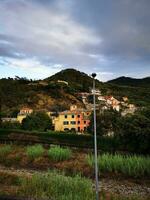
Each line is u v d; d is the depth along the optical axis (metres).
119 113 56.94
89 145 44.44
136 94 185.25
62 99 149.38
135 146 35.16
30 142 49.16
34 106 138.88
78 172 30.53
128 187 25.59
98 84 187.50
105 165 29.81
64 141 49.41
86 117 104.19
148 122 34.50
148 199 21.06
